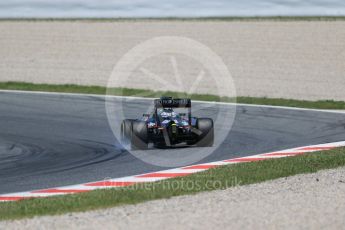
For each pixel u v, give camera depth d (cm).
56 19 19312
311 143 5631
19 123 6994
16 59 14038
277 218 3162
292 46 13988
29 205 3531
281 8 18838
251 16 18588
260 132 6262
